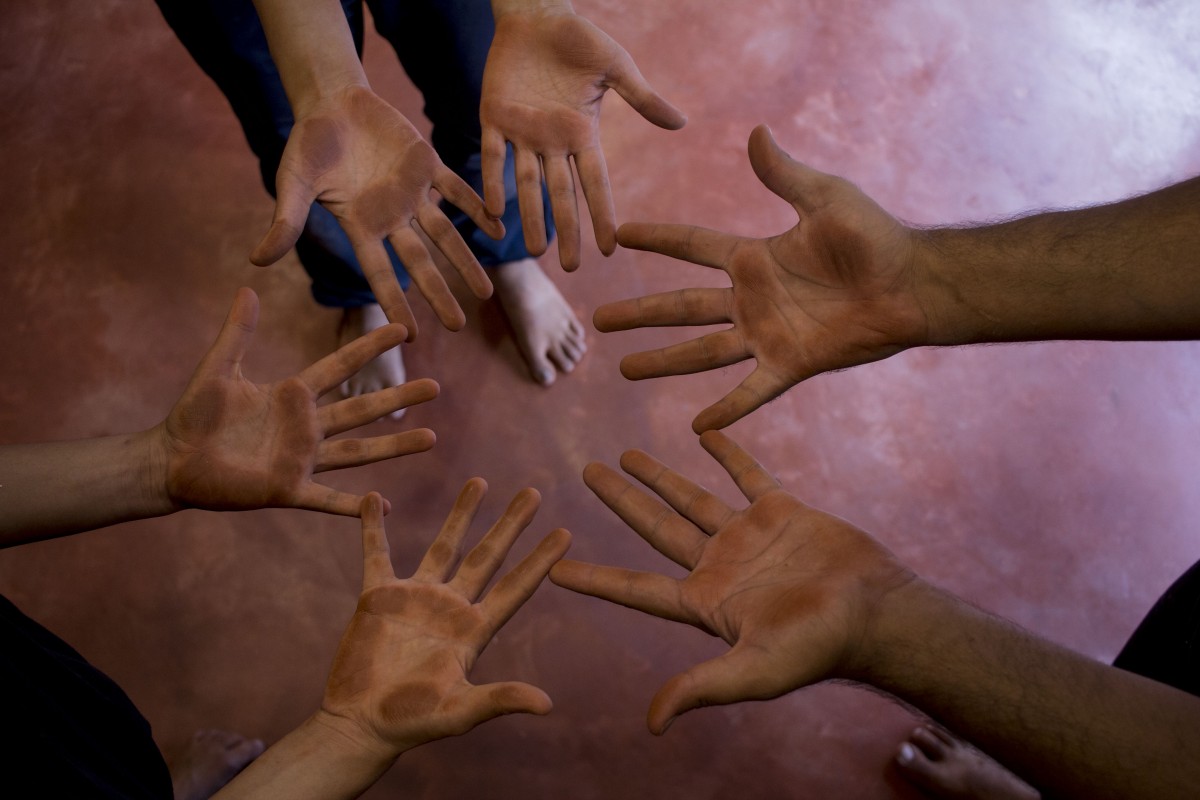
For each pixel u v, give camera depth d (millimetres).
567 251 794
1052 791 661
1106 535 1140
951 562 1123
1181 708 651
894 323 761
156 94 1290
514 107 803
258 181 1257
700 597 711
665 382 1181
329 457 767
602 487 766
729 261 783
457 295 1199
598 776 1037
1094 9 1397
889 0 1379
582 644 1079
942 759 1035
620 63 799
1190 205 700
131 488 756
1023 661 667
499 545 740
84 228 1228
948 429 1171
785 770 1044
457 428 1152
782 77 1322
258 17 843
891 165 1289
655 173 1265
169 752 1034
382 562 741
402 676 703
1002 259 734
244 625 1079
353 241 793
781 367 779
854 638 678
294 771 685
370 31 1301
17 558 1083
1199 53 1386
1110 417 1185
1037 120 1324
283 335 1188
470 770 1034
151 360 1178
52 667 678
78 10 1329
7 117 1277
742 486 754
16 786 615
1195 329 708
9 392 1155
